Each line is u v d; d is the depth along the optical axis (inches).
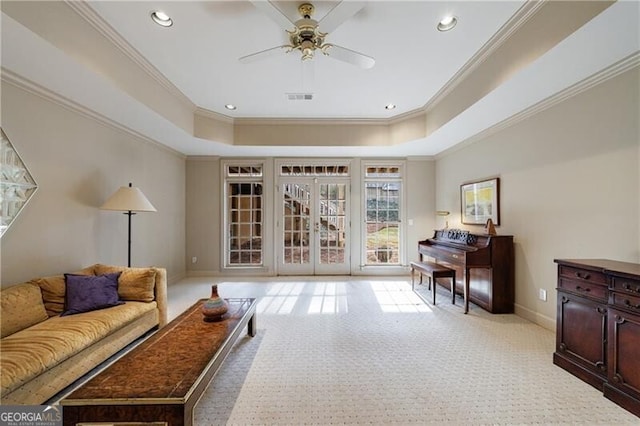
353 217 223.5
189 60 115.5
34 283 92.9
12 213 94.9
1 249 92.0
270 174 221.8
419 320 130.2
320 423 66.8
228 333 79.8
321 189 224.7
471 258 137.9
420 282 196.7
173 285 194.5
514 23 91.8
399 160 222.7
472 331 118.0
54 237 109.6
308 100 156.6
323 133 189.2
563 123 110.0
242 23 93.3
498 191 146.7
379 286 190.1
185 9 86.7
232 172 225.0
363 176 223.1
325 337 112.7
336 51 90.4
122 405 50.8
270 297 166.2
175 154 203.9
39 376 67.1
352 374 86.7
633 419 67.5
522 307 133.0
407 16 89.3
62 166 112.8
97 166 130.9
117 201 123.6
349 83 135.9
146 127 148.2
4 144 92.4
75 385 78.4
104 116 131.3
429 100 156.9
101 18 90.4
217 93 147.9
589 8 70.1
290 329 120.6
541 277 122.0
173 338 76.3
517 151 134.2
